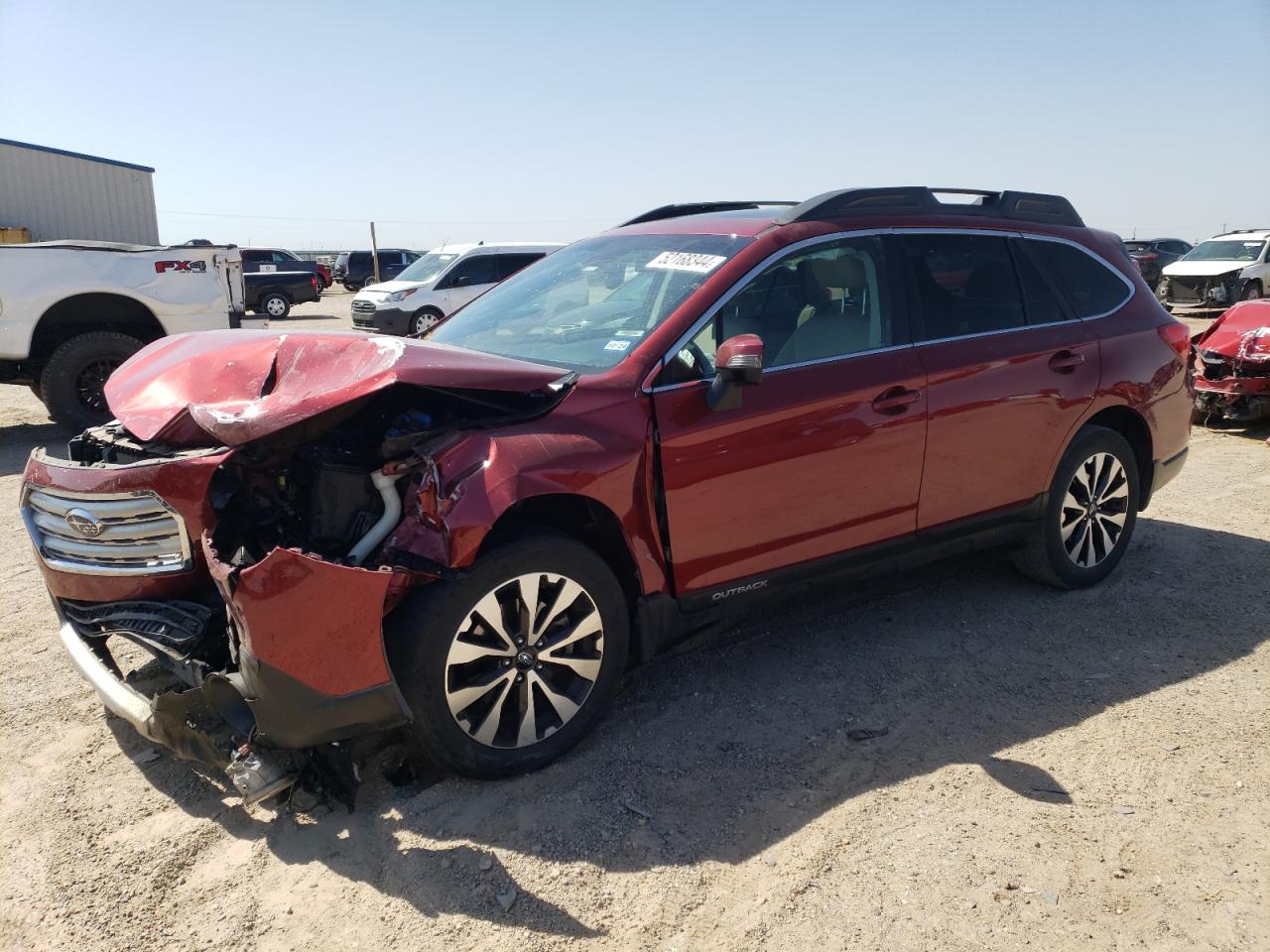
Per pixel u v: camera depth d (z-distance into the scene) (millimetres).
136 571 3006
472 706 3035
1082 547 4668
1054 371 4289
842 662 4012
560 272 4320
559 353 3611
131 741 3393
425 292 18703
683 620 3422
